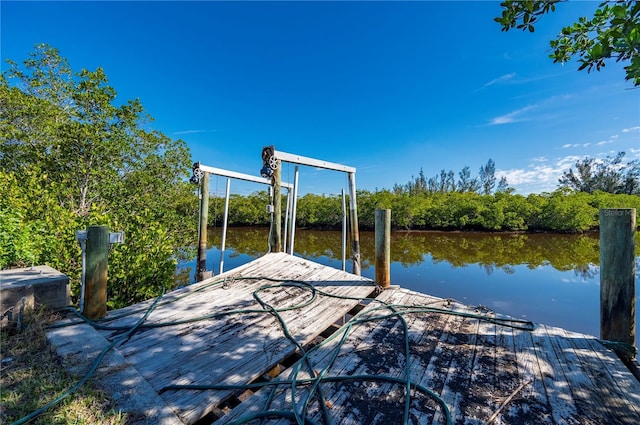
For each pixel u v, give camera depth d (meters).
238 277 3.58
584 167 26.98
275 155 4.05
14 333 1.99
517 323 2.51
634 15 1.60
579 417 1.44
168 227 7.47
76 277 4.12
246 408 1.52
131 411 1.38
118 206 6.88
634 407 1.51
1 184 4.33
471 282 7.98
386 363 1.91
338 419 1.42
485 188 36.00
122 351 1.95
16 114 6.76
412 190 36.22
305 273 3.77
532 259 10.70
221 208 20.70
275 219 4.43
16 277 2.27
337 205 18.95
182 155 8.68
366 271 9.43
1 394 1.41
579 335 2.28
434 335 2.30
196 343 2.10
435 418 1.43
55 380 1.54
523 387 1.67
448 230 17.41
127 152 7.43
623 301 2.11
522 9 1.98
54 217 4.52
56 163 6.63
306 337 2.26
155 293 4.74
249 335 2.25
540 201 16.17
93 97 6.81
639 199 16.44
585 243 13.07
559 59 2.36
